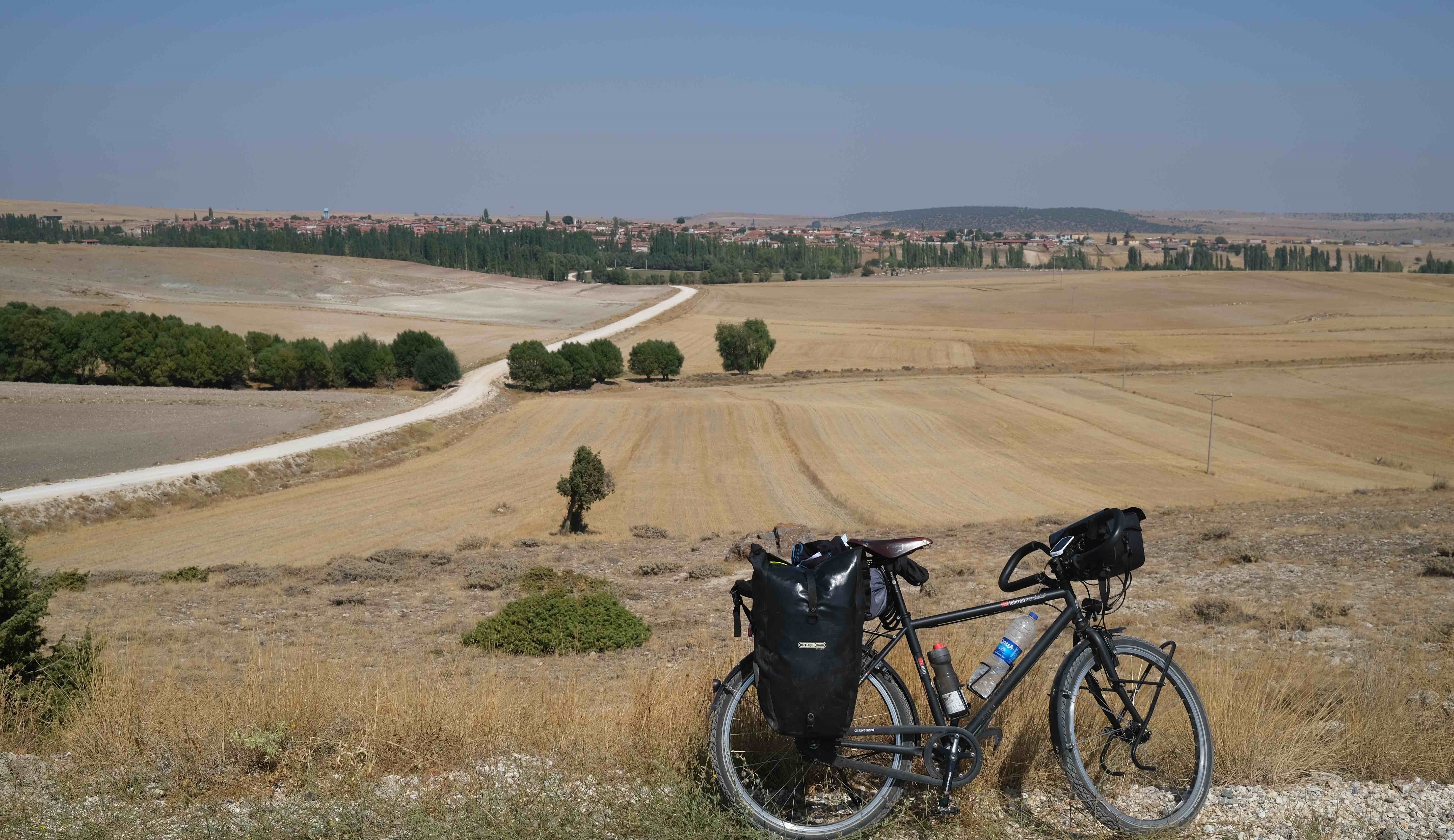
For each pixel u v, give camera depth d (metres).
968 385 92.75
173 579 25.30
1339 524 24.06
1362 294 176.75
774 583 3.31
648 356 101.94
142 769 3.99
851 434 67.69
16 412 63.50
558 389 94.19
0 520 6.26
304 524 41.09
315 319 136.75
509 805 3.58
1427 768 4.22
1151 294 182.50
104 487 42.97
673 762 3.90
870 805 3.56
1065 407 80.69
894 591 3.66
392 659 12.97
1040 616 12.43
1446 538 19.48
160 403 69.06
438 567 27.03
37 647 6.14
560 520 43.09
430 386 91.69
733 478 54.41
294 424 63.66
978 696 3.71
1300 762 4.18
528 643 14.13
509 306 160.25
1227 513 30.12
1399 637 10.48
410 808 3.59
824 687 3.25
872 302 178.00
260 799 3.79
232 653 13.38
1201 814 3.81
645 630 15.01
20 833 3.44
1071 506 47.91
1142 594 15.56
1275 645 10.45
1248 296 176.88
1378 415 77.81
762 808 3.57
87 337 85.38
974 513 45.94
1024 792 3.92
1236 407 80.50
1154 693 4.18
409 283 182.50
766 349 108.00
